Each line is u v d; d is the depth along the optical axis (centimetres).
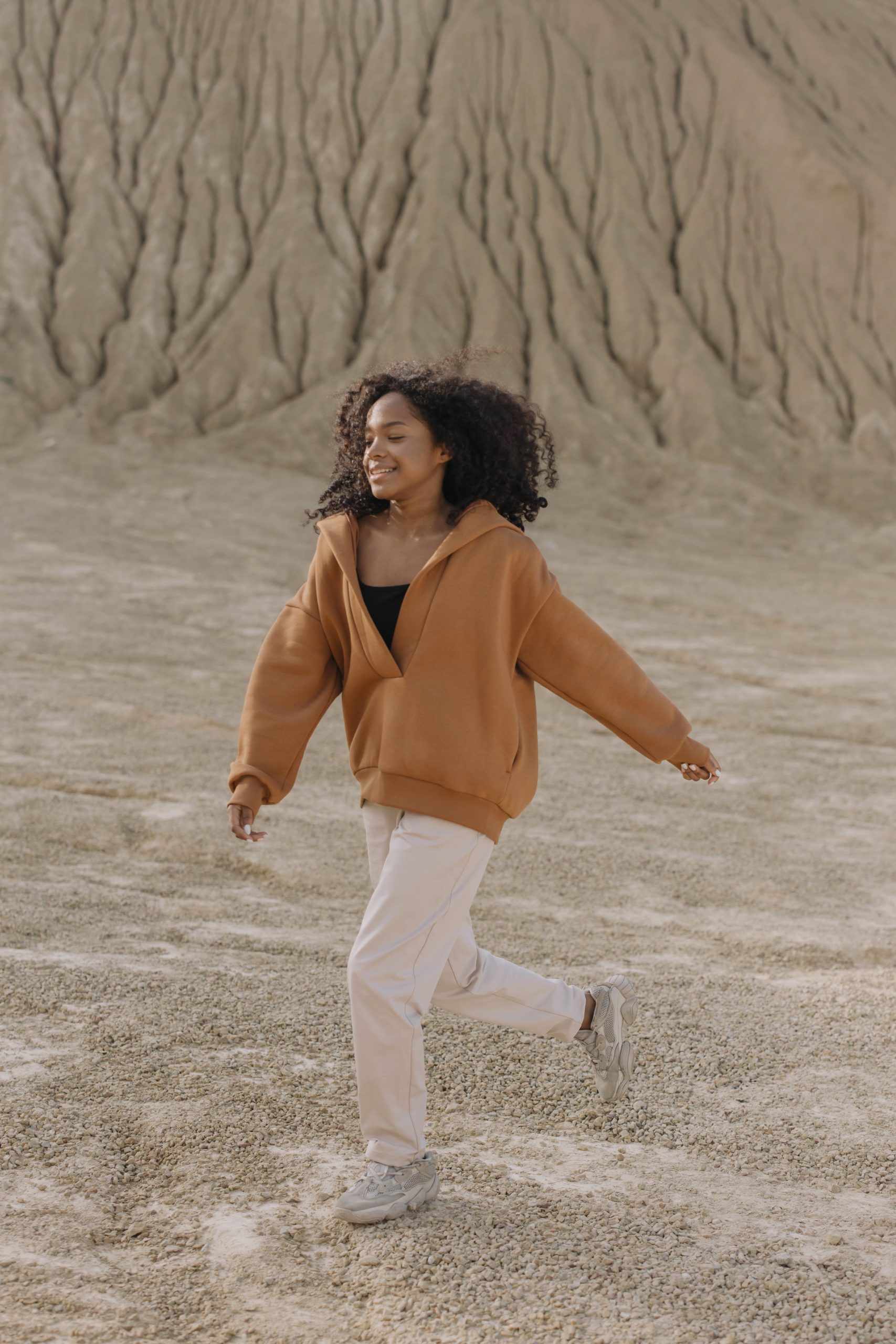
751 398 3825
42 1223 247
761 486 3416
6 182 4212
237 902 549
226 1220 252
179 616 1678
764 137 4294
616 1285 234
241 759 268
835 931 565
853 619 1989
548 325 3938
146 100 4528
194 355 3838
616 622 1831
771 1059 360
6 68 4528
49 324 3894
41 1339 209
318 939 484
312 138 4478
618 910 587
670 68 4575
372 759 261
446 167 4291
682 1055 360
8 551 2092
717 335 4009
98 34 4662
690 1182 281
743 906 612
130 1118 295
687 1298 230
